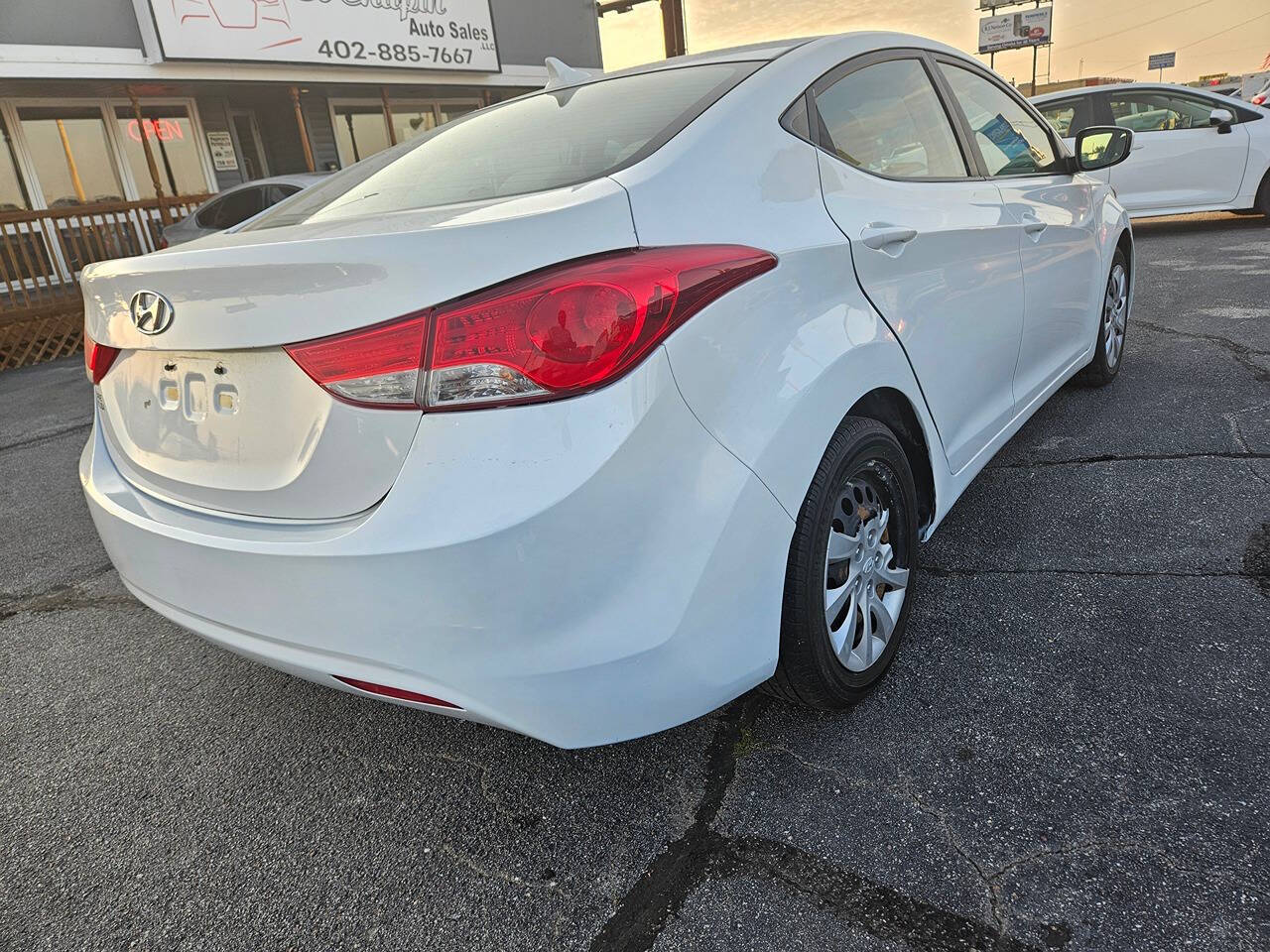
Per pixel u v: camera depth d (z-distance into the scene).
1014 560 2.72
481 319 1.40
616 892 1.69
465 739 2.23
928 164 2.52
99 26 9.73
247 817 2.01
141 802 2.10
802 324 1.78
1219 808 1.68
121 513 1.88
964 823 1.72
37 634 3.02
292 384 1.53
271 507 1.61
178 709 2.49
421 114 14.94
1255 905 1.47
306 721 2.38
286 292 1.50
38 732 2.43
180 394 1.75
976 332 2.55
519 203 1.59
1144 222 11.06
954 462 2.50
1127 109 9.34
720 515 1.58
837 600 1.97
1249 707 1.94
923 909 1.55
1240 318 5.30
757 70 2.11
